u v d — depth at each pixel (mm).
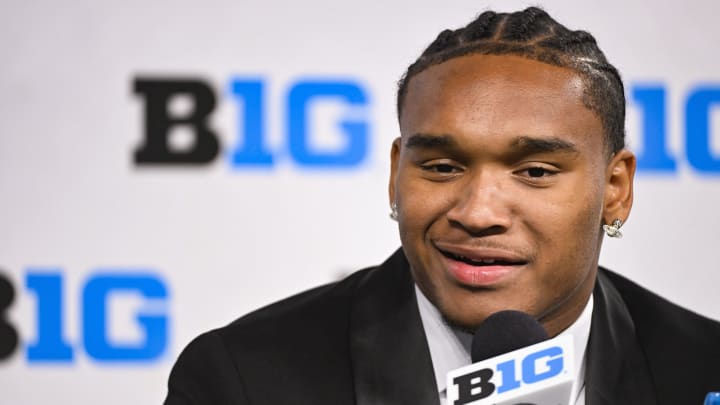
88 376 9812
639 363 4805
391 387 4562
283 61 9859
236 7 9852
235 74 9859
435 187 4148
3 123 9805
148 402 9828
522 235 4047
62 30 9844
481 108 4027
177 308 9820
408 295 4793
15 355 9758
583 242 4172
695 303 9766
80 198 9836
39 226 9805
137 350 9836
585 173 4117
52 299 9812
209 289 9836
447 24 9859
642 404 4660
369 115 9852
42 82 9828
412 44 9867
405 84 4445
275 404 4590
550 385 3426
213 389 4680
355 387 4586
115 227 9836
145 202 9844
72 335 9820
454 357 4609
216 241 9836
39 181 9820
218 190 9836
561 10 9859
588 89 4156
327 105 9852
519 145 3996
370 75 9875
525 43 4180
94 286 9820
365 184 9844
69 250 9820
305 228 9836
